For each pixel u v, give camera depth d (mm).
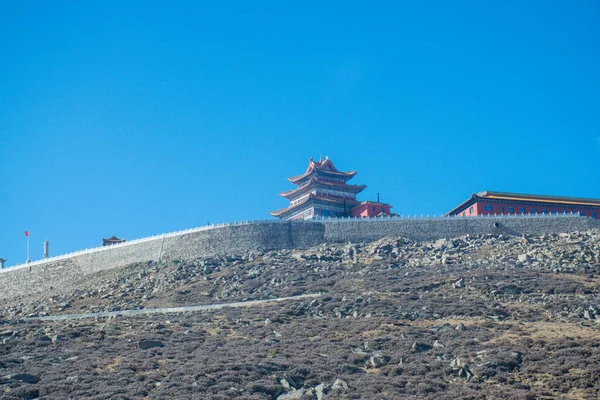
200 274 162750
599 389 89062
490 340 107625
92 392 87188
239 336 114938
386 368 97875
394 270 153125
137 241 183875
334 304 131000
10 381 90562
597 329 111125
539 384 91938
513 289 134000
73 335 113500
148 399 85688
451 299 131125
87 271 185375
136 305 148500
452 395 86938
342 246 176375
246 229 178750
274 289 147875
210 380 91562
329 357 102562
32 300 173875
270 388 89375
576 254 154125
